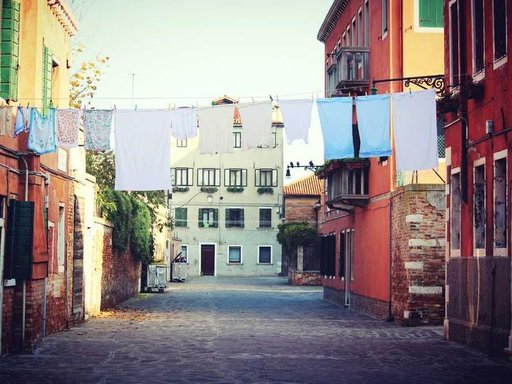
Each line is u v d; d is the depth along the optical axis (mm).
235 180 71062
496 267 14859
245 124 13742
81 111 13852
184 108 13930
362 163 26625
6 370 12727
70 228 19859
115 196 28688
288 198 62344
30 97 15633
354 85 25984
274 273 70938
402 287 22031
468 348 16219
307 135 13586
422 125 13727
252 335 18703
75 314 20828
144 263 40656
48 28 17062
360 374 12516
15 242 14633
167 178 14000
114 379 11789
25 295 15180
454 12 17609
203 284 53469
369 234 26578
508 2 14305
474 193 16219
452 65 17516
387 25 23688
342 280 31594
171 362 13766
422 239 21344
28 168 15281
